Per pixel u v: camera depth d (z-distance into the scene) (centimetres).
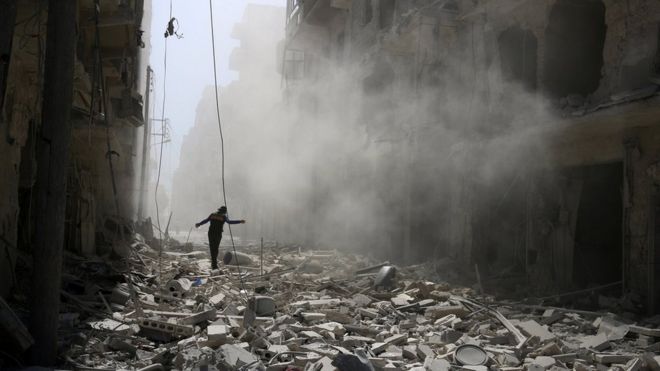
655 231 1250
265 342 871
